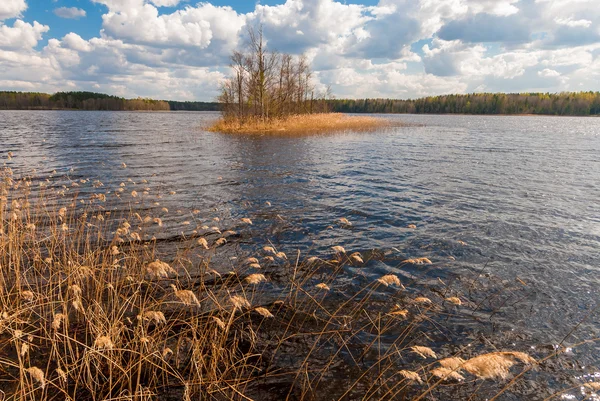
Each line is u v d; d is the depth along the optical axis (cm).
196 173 1517
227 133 3506
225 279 595
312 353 423
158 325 459
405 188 1273
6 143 2409
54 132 3372
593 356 420
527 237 800
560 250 729
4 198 781
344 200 1105
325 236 803
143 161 1802
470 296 554
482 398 359
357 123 4969
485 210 1007
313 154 2128
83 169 1559
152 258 650
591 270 641
